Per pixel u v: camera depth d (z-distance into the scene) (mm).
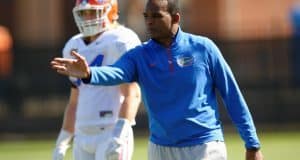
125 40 19984
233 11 67875
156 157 17938
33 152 46281
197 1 67375
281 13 68375
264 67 57000
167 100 17594
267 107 56438
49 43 62594
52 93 58250
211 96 17828
